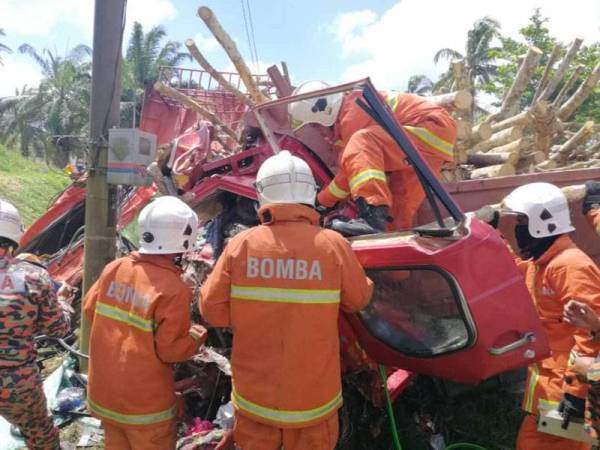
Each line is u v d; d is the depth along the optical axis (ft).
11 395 9.83
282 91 15.96
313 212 8.13
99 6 13.67
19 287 9.79
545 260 8.94
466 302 7.94
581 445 8.96
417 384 12.80
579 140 20.88
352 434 11.05
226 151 20.56
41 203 55.36
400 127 8.95
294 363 7.61
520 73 22.50
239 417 8.16
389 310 9.25
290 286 7.65
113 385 8.93
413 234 8.85
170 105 30.45
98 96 13.92
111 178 13.73
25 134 123.65
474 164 19.61
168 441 9.20
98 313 9.43
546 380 8.88
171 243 9.16
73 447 12.24
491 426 12.64
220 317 8.09
